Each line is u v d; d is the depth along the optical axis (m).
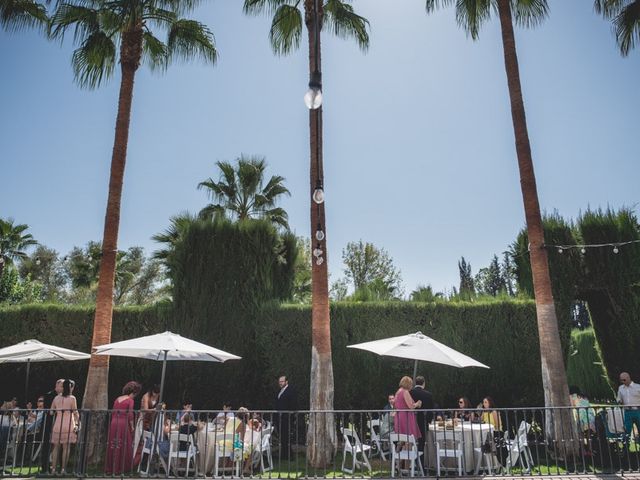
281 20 13.61
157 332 13.33
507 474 8.05
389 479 7.81
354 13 13.95
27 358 10.48
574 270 13.28
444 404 12.75
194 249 13.69
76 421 9.71
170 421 8.13
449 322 13.16
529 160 11.62
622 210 13.55
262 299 13.48
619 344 13.22
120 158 12.12
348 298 14.41
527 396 12.78
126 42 12.58
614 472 8.15
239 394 12.91
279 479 7.78
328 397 10.34
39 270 51.09
